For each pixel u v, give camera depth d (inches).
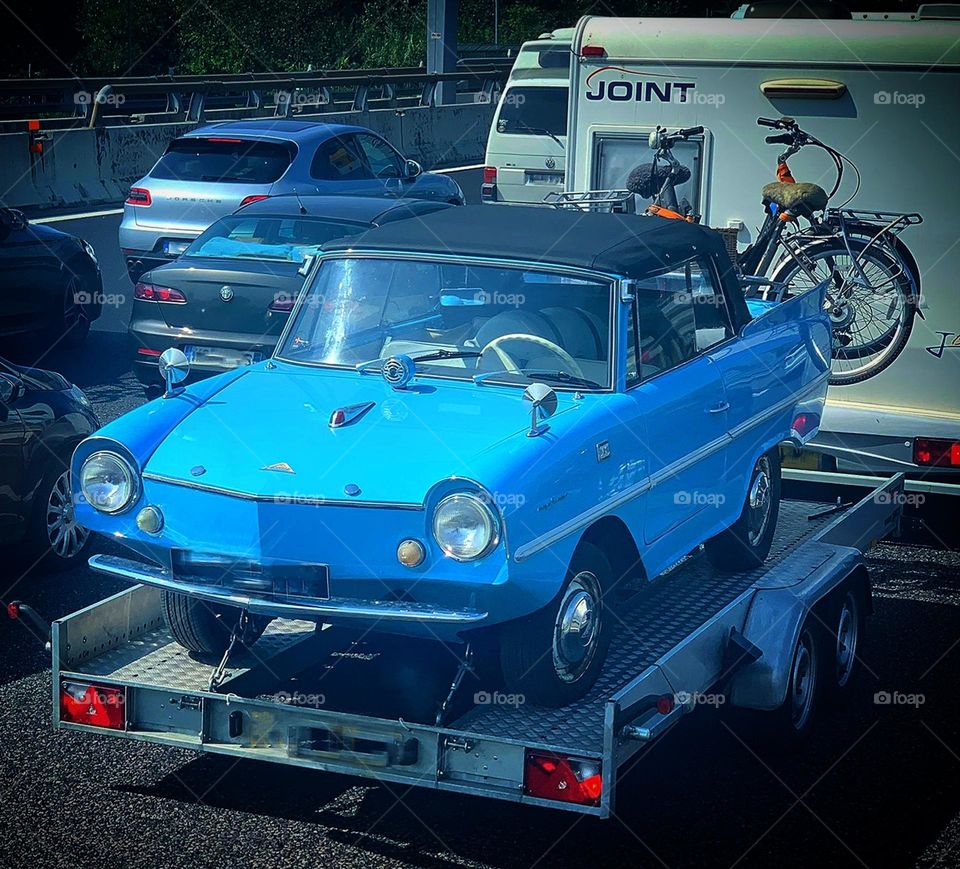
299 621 232.4
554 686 196.2
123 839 192.4
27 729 228.1
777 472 270.7
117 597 212.5
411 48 1726.1
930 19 350.0
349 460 194.2
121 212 796.0
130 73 1921.8
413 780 182.4
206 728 192.2
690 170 375.2
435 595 186.9
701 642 202.7
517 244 227.9
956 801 213.0
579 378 216.8
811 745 231.9
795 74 351.3
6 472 291.0
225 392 221.6
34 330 493.4
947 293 331.6
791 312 280.2
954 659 270.8
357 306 234.5
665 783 215.6
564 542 191.6
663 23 374.6
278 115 1070.4
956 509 362.0
